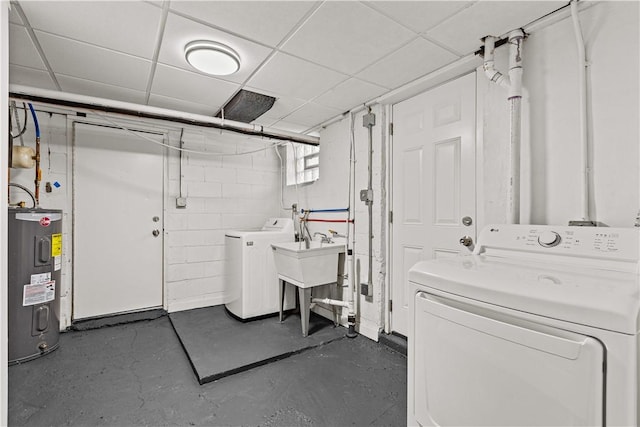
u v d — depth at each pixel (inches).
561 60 60.7
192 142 136.6
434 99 90.4
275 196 160.1
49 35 66.6
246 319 117.7
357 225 110.7
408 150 98.3
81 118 113.5
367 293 105.3
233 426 61.3
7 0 45.7
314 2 57.0
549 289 34.3
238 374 80.7
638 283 35.5
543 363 33.0
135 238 125.3
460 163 83.2
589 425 30.3
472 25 63.8
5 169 44.3
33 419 62.7
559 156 60.6
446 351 42.4
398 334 100.1
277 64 80.3
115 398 69.9
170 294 130.1
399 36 67.8
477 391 38.6
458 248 83.2
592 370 30.1
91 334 106.5
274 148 158.9
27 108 101.8
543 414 33.0
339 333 107.2
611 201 53.5
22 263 86.3
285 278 114.9
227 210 145.3
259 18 61.6
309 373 81.4
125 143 123.0
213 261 140.9
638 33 51.0
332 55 76.0
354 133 113.5
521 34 64.4
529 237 55.2
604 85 54.5
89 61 78.2
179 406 67.3
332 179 124.7
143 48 72.3
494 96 72.7
